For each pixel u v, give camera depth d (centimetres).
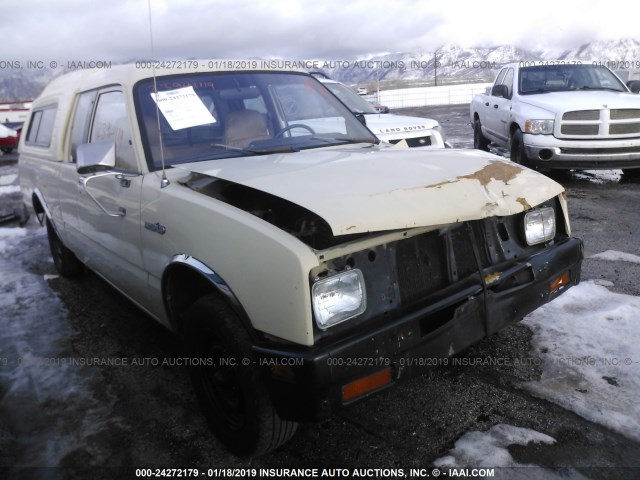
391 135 708
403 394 297
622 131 745
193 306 253
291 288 204
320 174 248
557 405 277
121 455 267
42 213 537
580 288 411
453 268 249
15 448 277
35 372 352
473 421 271
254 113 343
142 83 327
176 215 262
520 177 266
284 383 207
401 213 213
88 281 521
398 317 225
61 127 438
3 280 538
